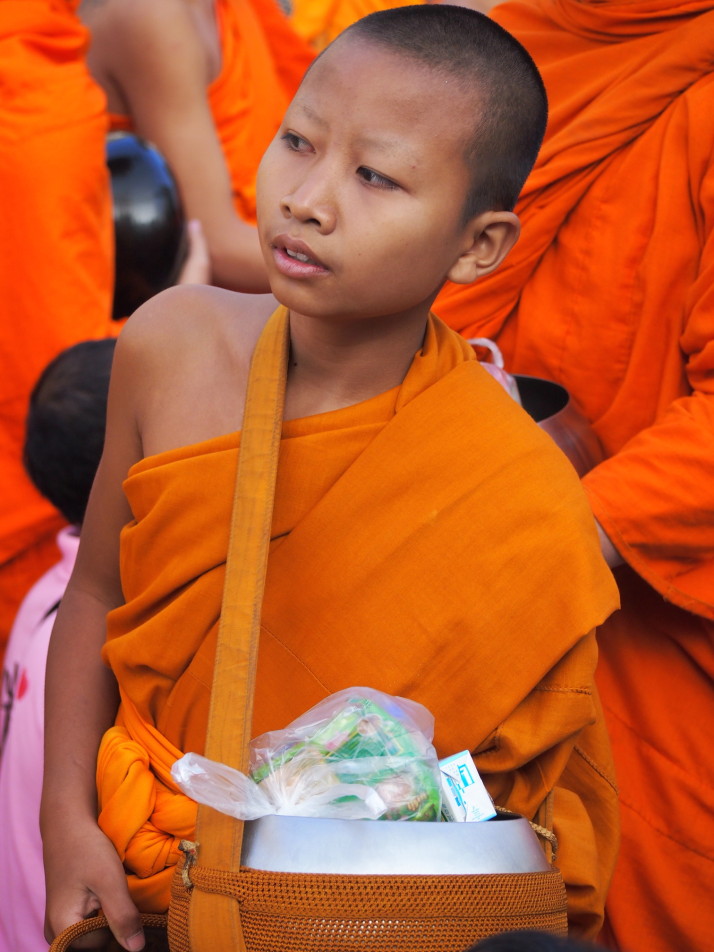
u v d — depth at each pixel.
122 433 5.09
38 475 7.28
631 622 7.29
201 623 4.62
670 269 7.25
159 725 4.80
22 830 6.31
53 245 8.79
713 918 7.09
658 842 7.17
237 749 3.96
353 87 4.17
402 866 3.70
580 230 7.61
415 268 4.29
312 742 4.09
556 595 4.54
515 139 4.46
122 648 4.76
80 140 8.90
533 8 8.19
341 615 4.52
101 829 4.65
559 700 4.62
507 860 3.86
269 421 4.46
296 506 4.59
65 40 9.21
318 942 3.63
